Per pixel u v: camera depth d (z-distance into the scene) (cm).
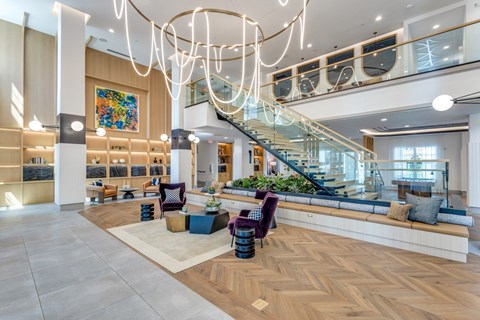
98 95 901
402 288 258
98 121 898
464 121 804
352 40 847
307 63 1028
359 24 744
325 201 506
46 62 768
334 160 603
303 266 312
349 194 548
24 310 216
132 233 450
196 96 881
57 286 258
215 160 1359
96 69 887
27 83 732
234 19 699
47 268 301
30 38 741
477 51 501
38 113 748
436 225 361
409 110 602
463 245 323
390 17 707
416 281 273
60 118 617
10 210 641
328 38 831
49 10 650
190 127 888
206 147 1416
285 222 521
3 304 225
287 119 715
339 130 1026
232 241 388
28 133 732
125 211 637
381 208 434
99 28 739
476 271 297
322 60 979
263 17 694
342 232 437
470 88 503
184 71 930
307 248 377
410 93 583
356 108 677
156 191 895
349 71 700
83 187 657
